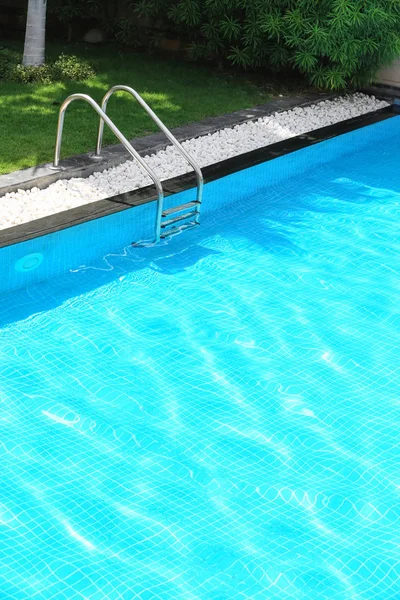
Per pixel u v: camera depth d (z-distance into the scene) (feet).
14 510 16.12
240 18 43.62
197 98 39.32
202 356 21.79
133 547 15.49
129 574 14.89
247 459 18.08
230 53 45.52
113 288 24.62
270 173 32.78
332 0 39.40
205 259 26.89
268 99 40.86
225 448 18.39
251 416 19.56
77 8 47.37
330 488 17.39
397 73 44.60
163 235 27.53
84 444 18.15
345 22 38.88
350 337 23.21
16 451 17.74
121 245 26.66
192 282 25.41
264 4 40.78
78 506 16.38
